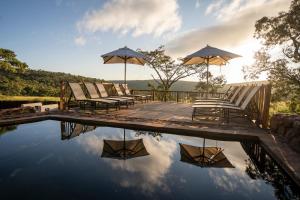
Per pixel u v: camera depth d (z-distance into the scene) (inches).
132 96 354.0
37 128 189.8
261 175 100.9
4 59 625.9
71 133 174.6
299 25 500.4
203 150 135.9
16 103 312.8
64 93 272.5
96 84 314.5
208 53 282.0
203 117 230.1
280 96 537.6
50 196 76.3
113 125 196.1
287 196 82.1
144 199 75.5
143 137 164.9
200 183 90.4
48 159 116.0
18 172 97.9
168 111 275.1
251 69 587.2
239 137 154.3
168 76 775.7
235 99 271.0
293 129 131.2
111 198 75.7
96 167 105.3
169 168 106.2
